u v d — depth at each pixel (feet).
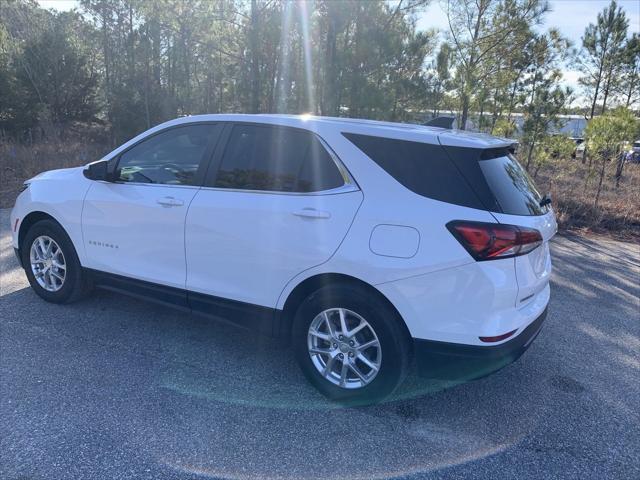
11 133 60.90
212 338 13.46
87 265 13.96
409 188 9.83
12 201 29.73
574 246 26.23
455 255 9.23
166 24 47.98
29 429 9.34
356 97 36.65
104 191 13.38
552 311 16.85
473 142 9.82
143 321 14.25
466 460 9.18
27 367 11.50
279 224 10.66
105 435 9.31
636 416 10.84
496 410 10.85
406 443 9.57
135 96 64.23
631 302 18.07
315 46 41.75
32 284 15.16
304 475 8.60
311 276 10.48
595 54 61.57
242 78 49.44
